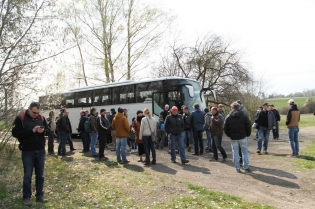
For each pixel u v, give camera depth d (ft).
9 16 29.22
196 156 36.50
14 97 30.45
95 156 36.83
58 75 37.32
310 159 31.09
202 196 19.57
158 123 42.68
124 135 32.55
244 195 19.98
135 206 18.15
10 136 32.68
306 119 123.13
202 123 37.19
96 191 21.34
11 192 20.44
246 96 92.07
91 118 36.81
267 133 36.19
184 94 48.11
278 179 23.84
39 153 18.60
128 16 78.69
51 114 39.34
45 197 19.76
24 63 29.68
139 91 53.26
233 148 27.22
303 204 17.90
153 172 27.71
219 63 85.61
